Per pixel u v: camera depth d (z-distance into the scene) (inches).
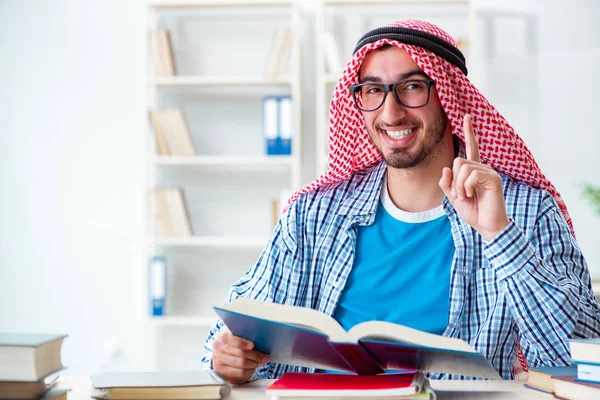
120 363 151.6
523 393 44.8
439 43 60.7
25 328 152.5
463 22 146.8
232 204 151.9
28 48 154.1
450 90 61.0
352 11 148.3
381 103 61.2
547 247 58.9
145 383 42.2
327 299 61.8
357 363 44.8
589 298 55.4
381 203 64.1
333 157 66.8
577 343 41.8
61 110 153.5
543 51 146.0
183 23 152.1
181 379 44.0
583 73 145.3
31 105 153.6
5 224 153.3
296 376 46.0
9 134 153.6
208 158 142.4
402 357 42.7
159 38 145.1
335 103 65.1
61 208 153.1
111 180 153.0
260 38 151.3
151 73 151.4
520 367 63.3
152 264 143.8
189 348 150.3
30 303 152.8
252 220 151.4
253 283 65.1
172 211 143.3
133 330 151.8
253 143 151.1
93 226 152.9
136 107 153.5
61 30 154.0
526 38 146.4
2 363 37.9
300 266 64.2
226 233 151.8
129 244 152.4
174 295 152.2
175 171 152.3
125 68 153.6
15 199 153.4
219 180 152.3
